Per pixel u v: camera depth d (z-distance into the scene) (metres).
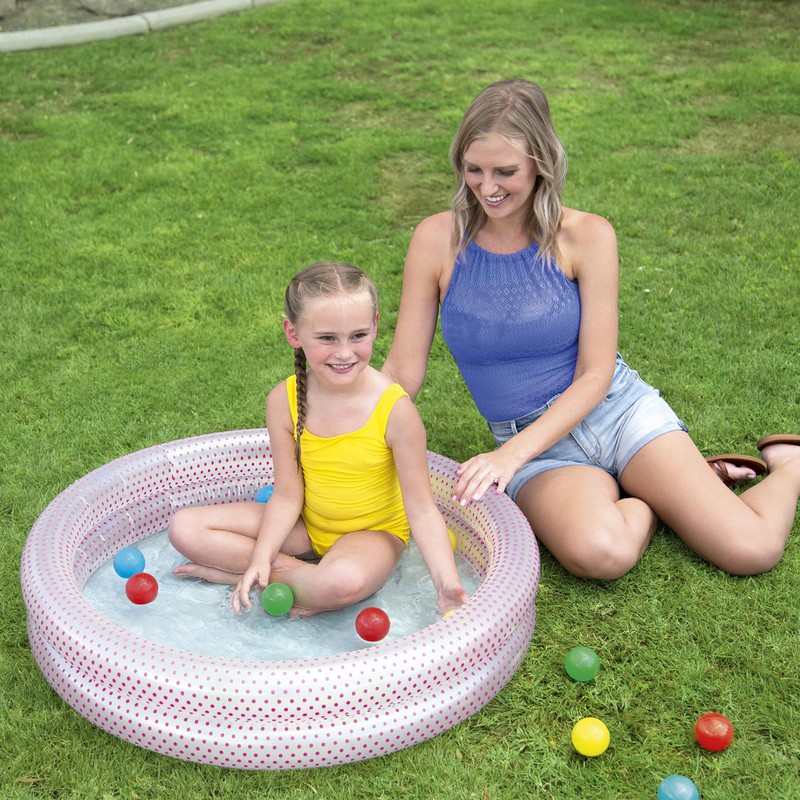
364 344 2.77
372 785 2.46
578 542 3.02
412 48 9.20
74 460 3.88
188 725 2.48
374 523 3.09
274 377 4.47
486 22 9.88
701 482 3.11
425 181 6.60
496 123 2.85
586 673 2.72
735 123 7.22
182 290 5.27
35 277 5.39
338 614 3.02
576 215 3.16
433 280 3.31
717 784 2.43
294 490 3.08
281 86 8.34
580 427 3.25
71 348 4.71
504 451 3.06
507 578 2.77
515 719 2.65
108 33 9.75
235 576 3.13
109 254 5.64
